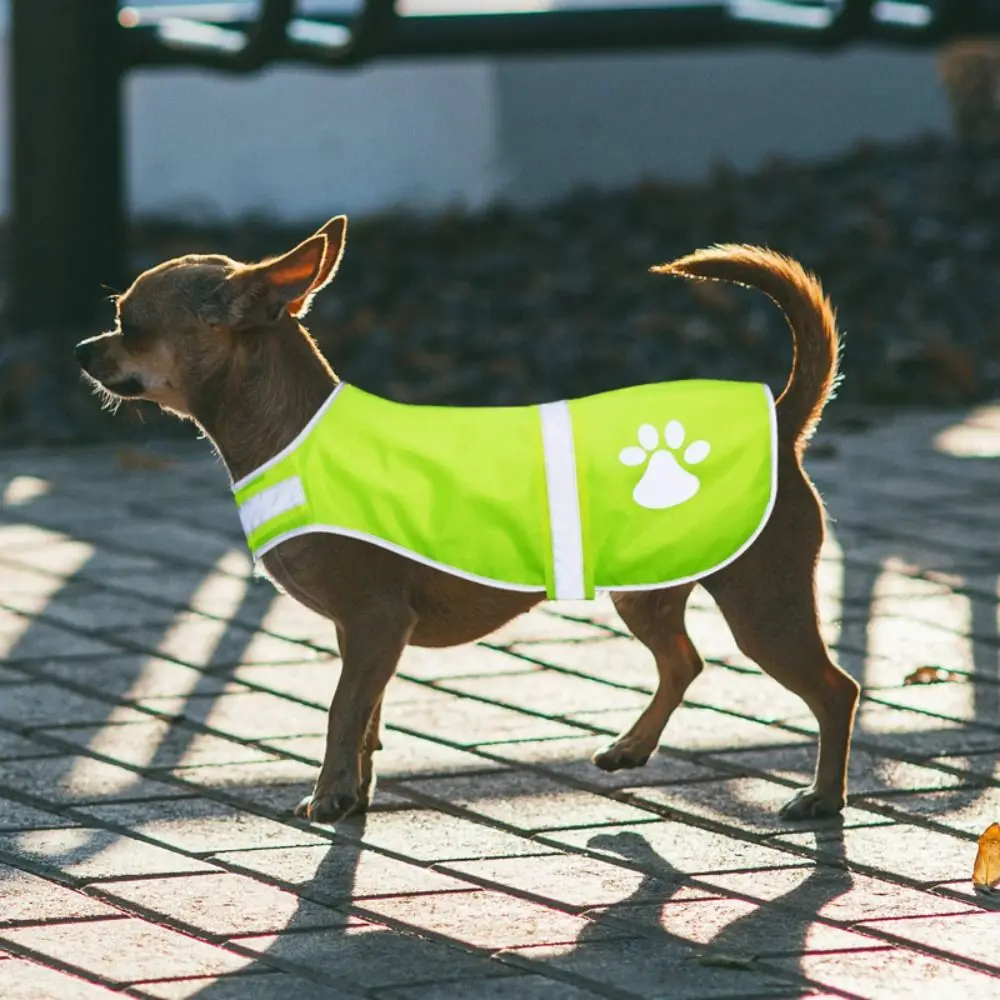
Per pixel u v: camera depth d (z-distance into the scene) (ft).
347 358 40.73
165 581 28.66
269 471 18.51
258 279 18.42
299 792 19.98
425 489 18.28
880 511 32.07
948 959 15.56
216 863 17.90
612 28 42.52
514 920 16.46
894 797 19.62
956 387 40.37
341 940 16.01
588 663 24.59
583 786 20.12
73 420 38.45
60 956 15.62
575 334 41.75
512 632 26.02
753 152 56.34
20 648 25.30
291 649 25.35
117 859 17.94
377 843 18.44
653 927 16.29
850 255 46.26
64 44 41.55
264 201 55.11
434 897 17.01
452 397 38.58
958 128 56.24
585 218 51.16
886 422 38.52
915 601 27.09
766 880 17.40
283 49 40.86
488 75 53.72
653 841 18.48
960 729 21.80
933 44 41.63
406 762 20.89
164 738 21.77
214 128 55.06
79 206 42.11
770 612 18.61
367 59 40.42
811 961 15.52
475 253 48.65
